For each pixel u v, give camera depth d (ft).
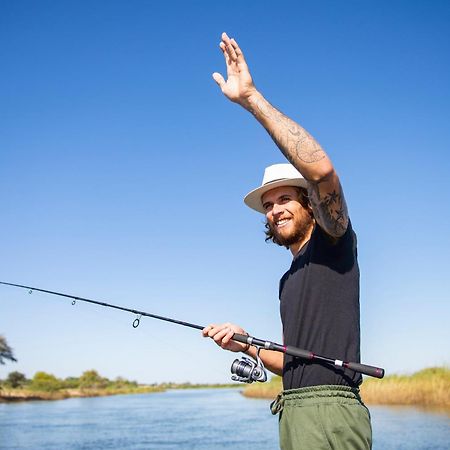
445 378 69.97
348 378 8.46
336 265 8.64
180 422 70.38
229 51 8.54
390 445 41.93
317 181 7.98
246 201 11.23
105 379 174.50
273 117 8.21
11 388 144.25
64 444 51.96
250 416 76.48
